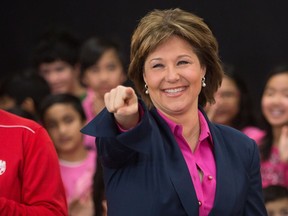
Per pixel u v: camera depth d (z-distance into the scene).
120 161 5.48
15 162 5.89
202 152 5.77
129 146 5.25
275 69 10.63
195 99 5.73
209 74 5.89
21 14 14.12
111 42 11.55
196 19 5.66
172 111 5.65
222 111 10.92
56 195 5.98
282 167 10.11
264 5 13.57
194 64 5.62
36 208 5.81
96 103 11.48
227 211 5.54
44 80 11.09
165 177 5.44
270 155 10.31
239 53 13.63
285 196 8.52
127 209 5.45
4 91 10.98
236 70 11.79
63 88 12.34
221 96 10.87
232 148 5.83
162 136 5.62
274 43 13.54
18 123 6.03
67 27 13.48
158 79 5.57
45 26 14.09
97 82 11.43
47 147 6.03
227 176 5.63
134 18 13.88
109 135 5.23
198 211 5.46
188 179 5.47
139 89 5.79
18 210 5.70
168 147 5.58
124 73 11.55
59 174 6.07
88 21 14.03
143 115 5.23
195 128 5.79
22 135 5.98
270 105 10.52
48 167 5.98
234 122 11.02
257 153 5.90
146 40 5.56
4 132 5.96
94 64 11.39
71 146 9.98
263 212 5.84
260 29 13.59
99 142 5.41
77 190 9.77
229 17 13.62
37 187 5.93
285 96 10.48
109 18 13.98
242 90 11.01
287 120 10.45
